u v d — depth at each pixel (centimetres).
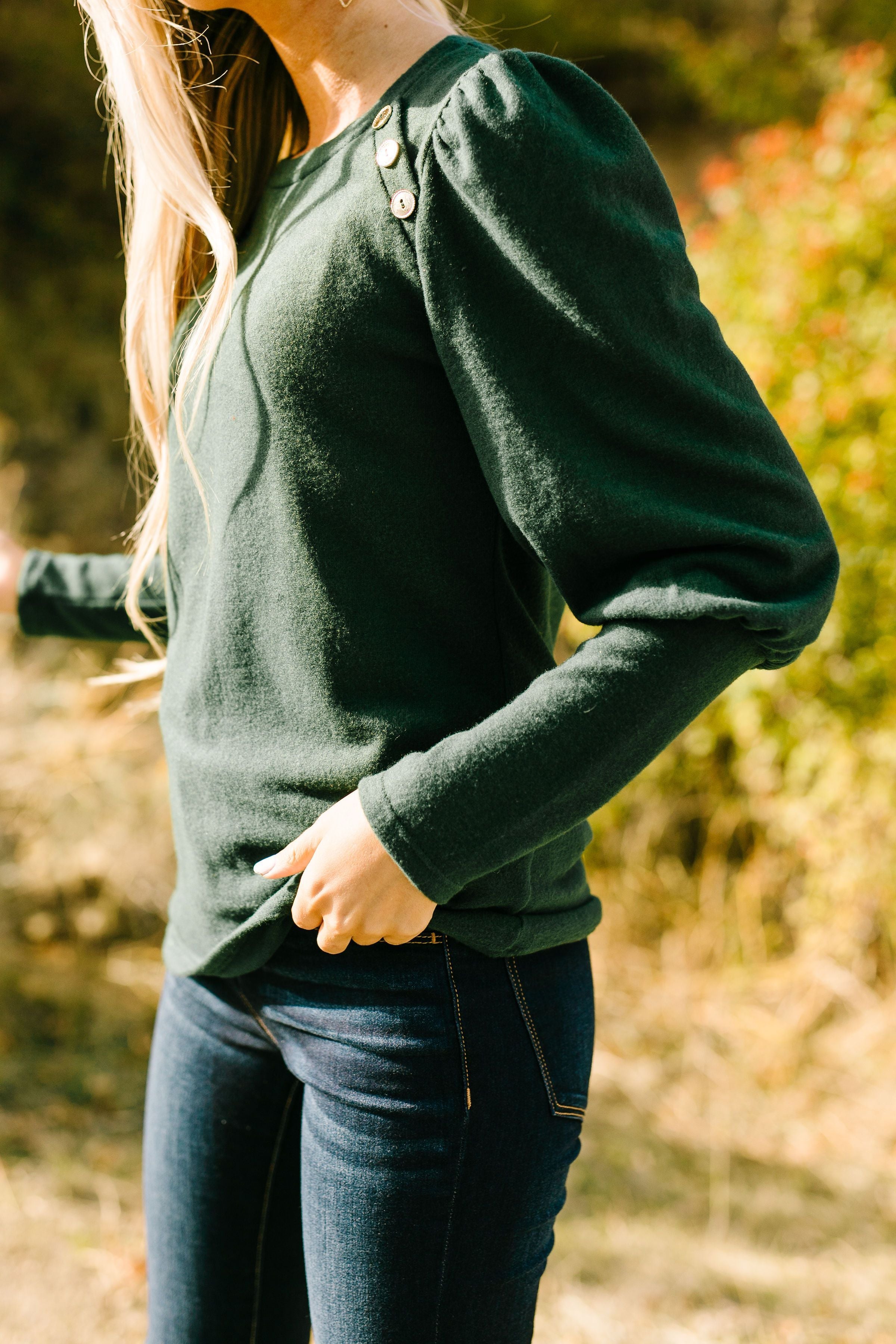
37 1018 280
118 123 109
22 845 320
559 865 88
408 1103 81
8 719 345
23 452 534
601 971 332
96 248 664
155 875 318
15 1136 235
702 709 76
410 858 74
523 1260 83
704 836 356
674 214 81
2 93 638
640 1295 203
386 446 80
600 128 78
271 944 87
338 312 78
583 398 75
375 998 83
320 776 83
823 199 348
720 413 76
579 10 684
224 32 103
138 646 383
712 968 336
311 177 85
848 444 316
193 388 93
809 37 666
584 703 73
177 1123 101
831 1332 197
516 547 86
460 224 75
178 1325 104
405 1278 81
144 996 296
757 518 76
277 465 82
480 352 75
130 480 123
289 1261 104
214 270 104
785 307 333
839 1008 312
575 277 73
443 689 84
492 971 84
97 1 94
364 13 87
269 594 84
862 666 305
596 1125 268
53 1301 187
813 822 317
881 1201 245
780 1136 270
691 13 717
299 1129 101
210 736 91
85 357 599
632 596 74
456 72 79
